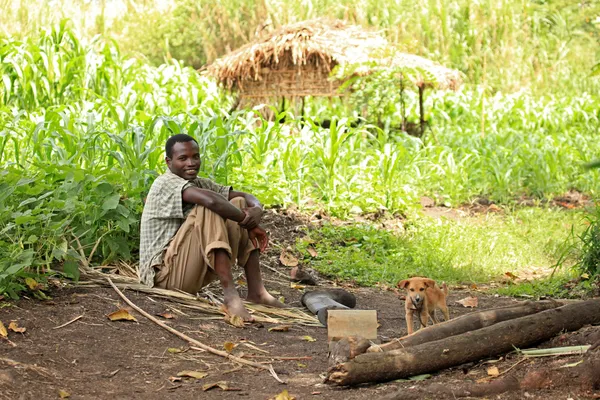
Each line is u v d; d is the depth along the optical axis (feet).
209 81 41.81
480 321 13.78
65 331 14.65
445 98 52.80
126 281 17.99
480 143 42.75
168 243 17.78
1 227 17.01
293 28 41.75
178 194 17.35
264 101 42.70
